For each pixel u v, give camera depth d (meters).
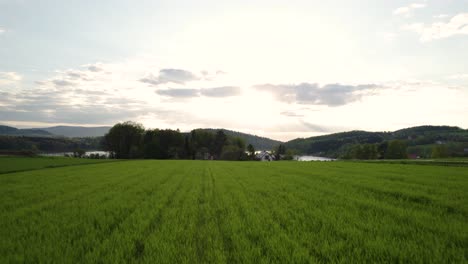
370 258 5.12
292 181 19.44
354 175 23.11
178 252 5.48
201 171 31.31
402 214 8.56
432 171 26.62
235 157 119.00
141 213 9.03
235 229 7.14
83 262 5.05
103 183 18.59
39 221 8.19
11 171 30.98
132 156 102.88
